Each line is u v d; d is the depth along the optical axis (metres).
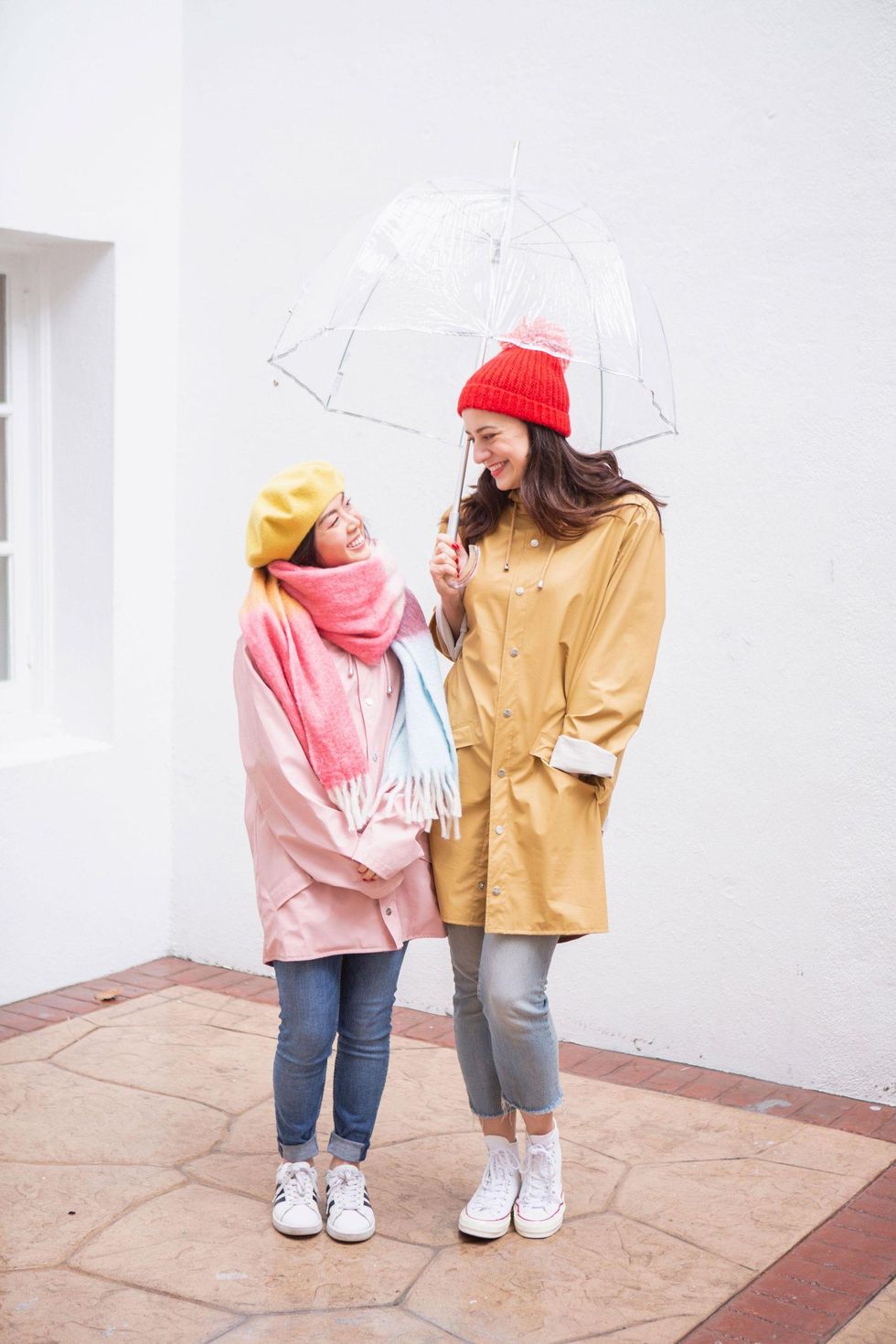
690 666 3.92
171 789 4.89
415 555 4.34
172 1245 2.97
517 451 2.83
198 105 4.64
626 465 3.96
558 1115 3.67
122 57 4.46
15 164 4.18
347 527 2.90
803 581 3.74
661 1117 3.67
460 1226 3.01
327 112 4.40
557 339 2.74
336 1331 2.66
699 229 3.80
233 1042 4.15
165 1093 3.78
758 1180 3.31
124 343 4.57
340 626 2.89
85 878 4.64
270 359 2.96
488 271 2.81
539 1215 3.03
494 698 2.92
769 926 3.88
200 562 4.77
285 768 2.81
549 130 4.01
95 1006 4.45
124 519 4.63
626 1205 3.18
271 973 4.78
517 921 2.84
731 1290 2.83
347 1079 3.03
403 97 4.26
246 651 2.88
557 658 2.85
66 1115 3.62
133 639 4.71
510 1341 2.64
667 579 3.93
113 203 4.49
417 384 4.26
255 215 4.56
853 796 3.73
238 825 4.77
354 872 2.87
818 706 3.75
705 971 3.99
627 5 3.85
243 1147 3.46
